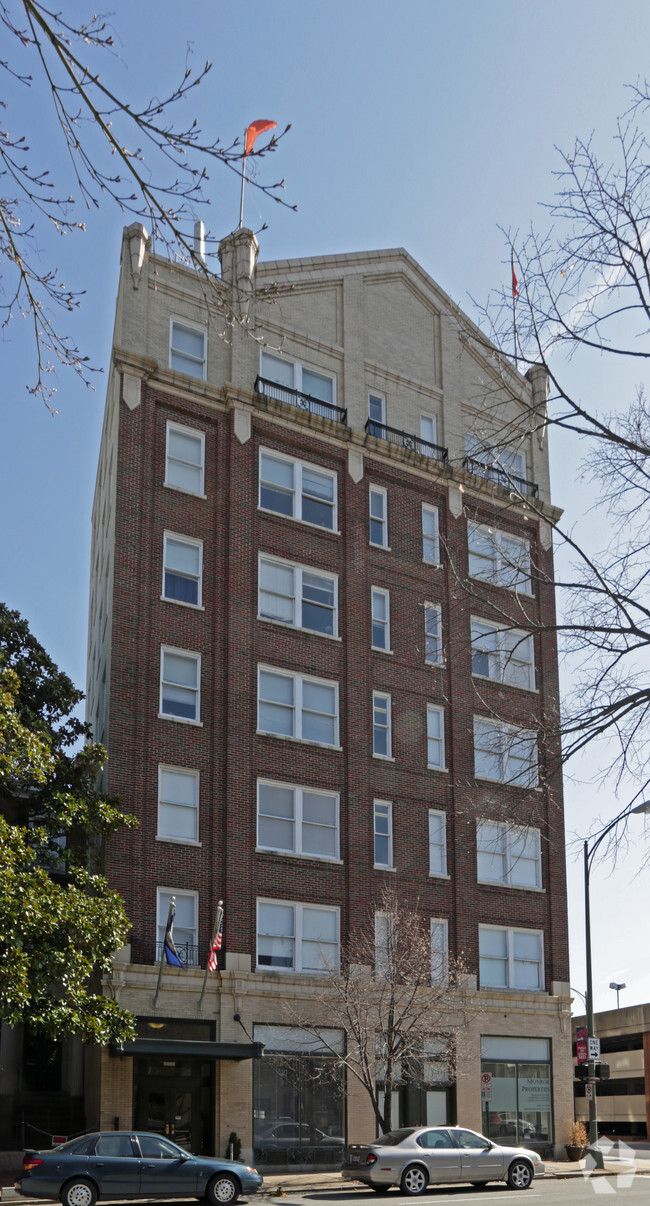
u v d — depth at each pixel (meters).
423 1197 26.31
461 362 46.53
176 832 34.97
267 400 39.94
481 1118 38.69
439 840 40.94
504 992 40.66
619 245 10.16
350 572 40.94
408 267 46.31
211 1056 31.89
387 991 34.03
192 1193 24.17
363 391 43.25
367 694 40.22
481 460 13.91
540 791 11.41
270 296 9.55
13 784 30.95
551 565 45.50
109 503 40.25
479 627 43.75
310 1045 35.19
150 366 37.62
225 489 38.72
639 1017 62.38
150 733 35.06
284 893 36.34
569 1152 39.69
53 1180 23.22
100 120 7.54
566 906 43.66
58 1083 37.69
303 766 38.03
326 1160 34.59
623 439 10.38
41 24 7.23
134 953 32.94
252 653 37.78
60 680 33.88
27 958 25.11
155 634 36.06
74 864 31.86
